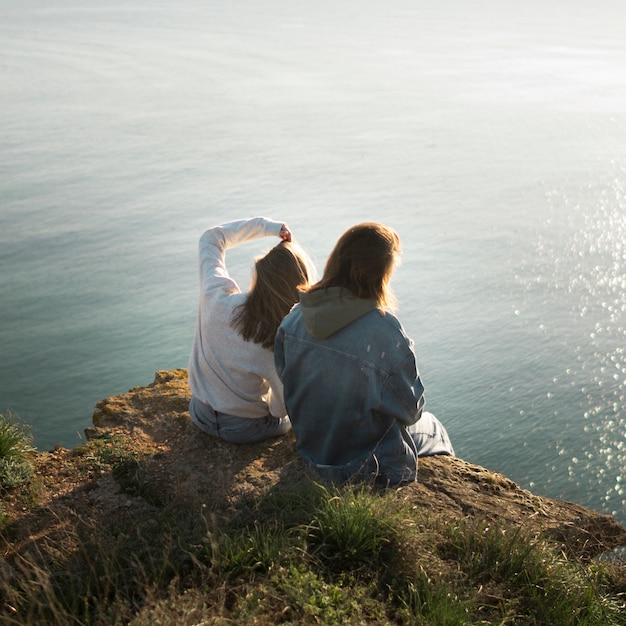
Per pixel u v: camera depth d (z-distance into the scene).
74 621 2.10
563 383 66.31
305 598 2.20
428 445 3.46
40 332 76.88
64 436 56.78
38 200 136.00
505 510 3.02
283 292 3.08
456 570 2.49
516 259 104.44
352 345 2.85
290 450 3.39
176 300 87.56
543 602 2.45
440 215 132.25
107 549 2.44
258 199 147.12
